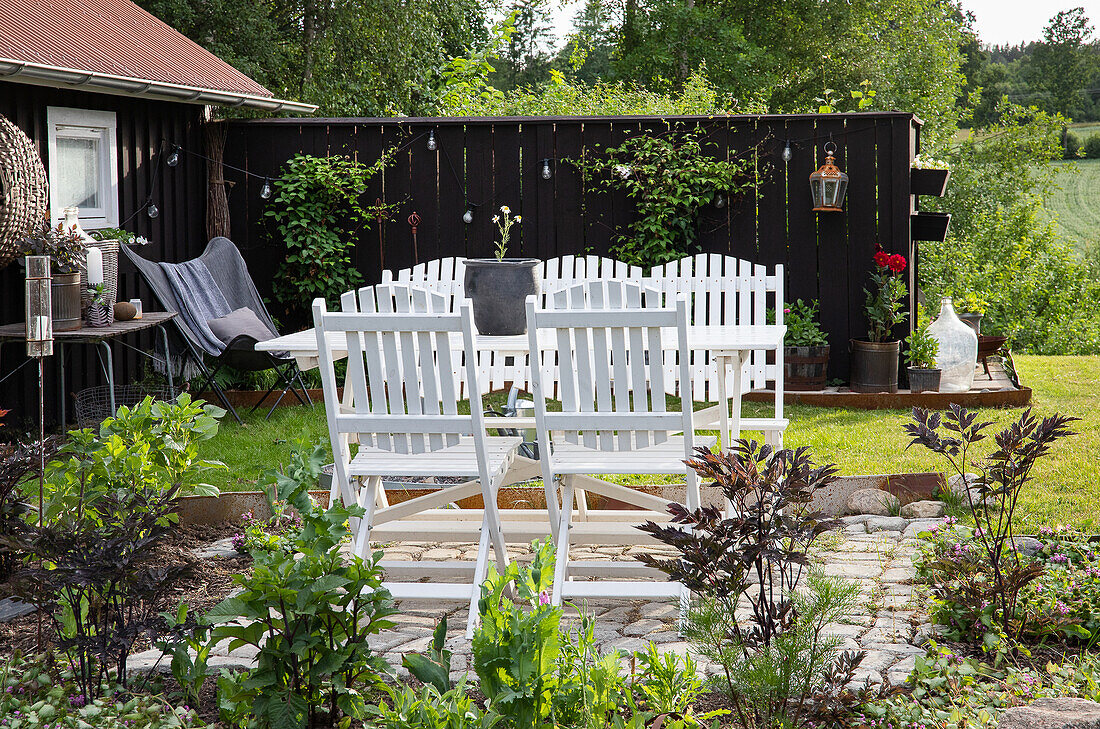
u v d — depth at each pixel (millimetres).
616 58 22609
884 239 8250
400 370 3865
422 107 16672
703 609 2623
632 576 3906
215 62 8883
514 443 4301
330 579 2594
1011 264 21406
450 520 4641
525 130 8648
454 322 3707
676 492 4973
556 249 8742
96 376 7570
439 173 8773
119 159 7781
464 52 21156
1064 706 2625
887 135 8148
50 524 3053
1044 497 4797
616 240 8656
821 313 8367
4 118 6086
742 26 21359
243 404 7930
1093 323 21750
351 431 3879
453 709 2330
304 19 15594
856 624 3461
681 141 8484
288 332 9047
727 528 2707
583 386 3828
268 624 2680
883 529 4641
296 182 8750
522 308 4535
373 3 15125
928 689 2896
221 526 4789
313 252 8648
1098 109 30844
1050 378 8859
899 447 6082
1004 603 3307
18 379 6676
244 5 14336
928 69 20297
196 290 7430
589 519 4594
